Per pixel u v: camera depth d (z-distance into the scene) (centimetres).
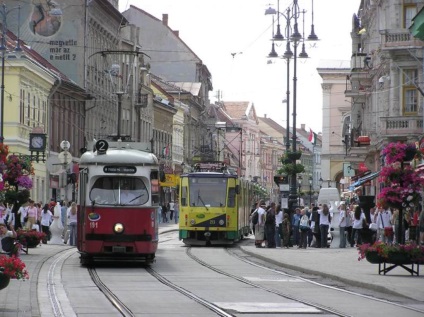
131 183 4166
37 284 3288
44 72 8738
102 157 4156
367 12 10181
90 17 10488
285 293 3080
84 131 10575
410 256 3650
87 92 10494
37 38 10219
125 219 4112
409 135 7125
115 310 2539
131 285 3362
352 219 6425
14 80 8019
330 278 3716
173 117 15862
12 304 2638
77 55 10250
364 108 10156
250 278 3741
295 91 7044
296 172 7100
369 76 9538
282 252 5447
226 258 5119
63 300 2788
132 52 8219
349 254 5262
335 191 8038
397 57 7356
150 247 4144
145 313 2466
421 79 7200
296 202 7081
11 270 2478
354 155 9894
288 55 7000
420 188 3825
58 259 4628
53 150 9262
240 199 7050
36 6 10188
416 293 2942
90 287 3231
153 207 4162
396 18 7650
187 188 6662
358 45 11556
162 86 16538
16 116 8038
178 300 2819
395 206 3834
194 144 17988
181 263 4628
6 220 4766
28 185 4831
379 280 3400
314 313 2472
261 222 6425
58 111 9512
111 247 4103
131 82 12731
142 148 4566
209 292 3103
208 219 6594
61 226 6088
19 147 8094
